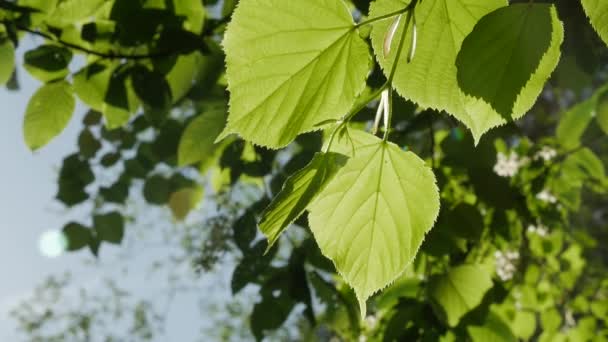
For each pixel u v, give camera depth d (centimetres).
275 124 65
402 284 138
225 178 154
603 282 272
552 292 246
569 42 102
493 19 65
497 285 147
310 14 64
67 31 120
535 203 183
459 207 118
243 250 133
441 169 133
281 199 65
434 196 66
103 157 181
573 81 106
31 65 121
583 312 245
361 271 67
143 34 112
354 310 146
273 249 134
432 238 117
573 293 275
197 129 137
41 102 125
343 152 66
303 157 131
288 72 65
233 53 64
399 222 67
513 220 187
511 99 65
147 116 132
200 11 116
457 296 115
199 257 160
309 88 65
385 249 67
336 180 66
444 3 66
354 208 67
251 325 141
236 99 64
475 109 65
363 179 66
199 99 139
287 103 65
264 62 64
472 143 132
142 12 110
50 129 127
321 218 67
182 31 114
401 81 66
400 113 111
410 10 65
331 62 65
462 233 116
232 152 144
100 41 119
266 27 64
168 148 158
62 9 110
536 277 219
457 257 140
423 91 66
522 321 210
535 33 64
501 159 171
